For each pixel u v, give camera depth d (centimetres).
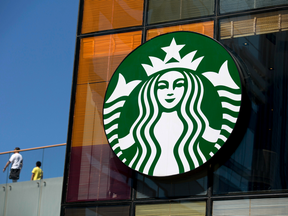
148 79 1194
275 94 1073
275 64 1098
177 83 1157
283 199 991
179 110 1133
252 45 1138
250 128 1070
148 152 1130
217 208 1039
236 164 1057
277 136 1041
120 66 1237
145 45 1229
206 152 1070
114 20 1327
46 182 1423
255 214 1002
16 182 1477
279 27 1125
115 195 1157
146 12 1298
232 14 1188
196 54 1159
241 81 1085
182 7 1259
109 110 1209
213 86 1113
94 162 1216
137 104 1183
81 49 1335
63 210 1193
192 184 1082
